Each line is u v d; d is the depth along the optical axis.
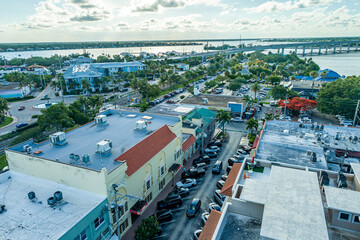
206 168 55.12
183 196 45.25
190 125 62.41
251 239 24.48
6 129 84.75
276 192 26.42
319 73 150.62
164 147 44.91
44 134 77.19
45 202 30.86
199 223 38.75
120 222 34.84
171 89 140.62
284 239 20.22
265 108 104.12
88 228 28.27
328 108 86.31
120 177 33.53
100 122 50.47
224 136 72.31
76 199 31.38
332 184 32.88
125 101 118.31
